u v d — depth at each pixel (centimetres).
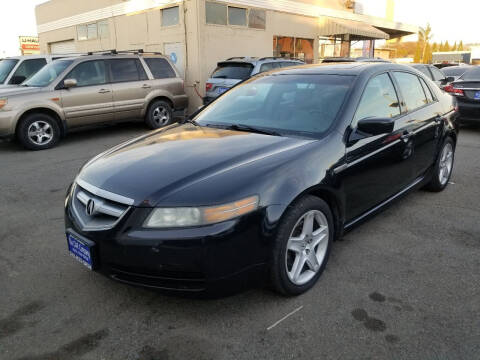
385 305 279
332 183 297
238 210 242
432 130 444
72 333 256
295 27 1561
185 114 1062
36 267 338
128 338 251
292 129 334
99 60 895
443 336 248
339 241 377
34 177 607
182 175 260
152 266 239
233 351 238
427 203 473
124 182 262
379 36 1775
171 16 1315
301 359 231
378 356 233
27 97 789
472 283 306
